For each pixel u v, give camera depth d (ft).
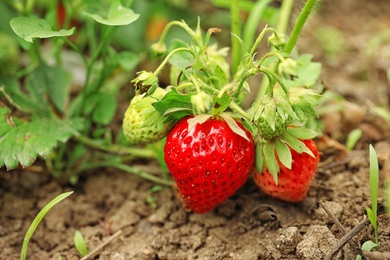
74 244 1.16
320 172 1.19
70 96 1.40
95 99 1.27
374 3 1.66
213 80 1.10
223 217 1.16
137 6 1.47
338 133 1.30
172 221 1.17
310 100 1.02
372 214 1.04
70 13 1.33
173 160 1.06
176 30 1.49
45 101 1.25
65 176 1.26
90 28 1.35
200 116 1.04
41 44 1.49
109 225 1.18
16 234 1.17
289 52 1.09
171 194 1.21
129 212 1.20
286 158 1.05
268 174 1.09
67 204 1.21
